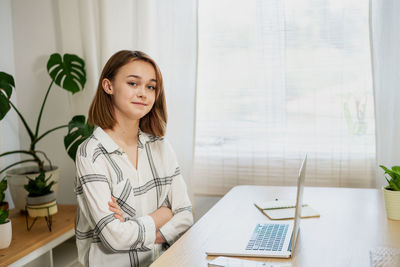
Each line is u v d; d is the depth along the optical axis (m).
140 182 1.68
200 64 2.83
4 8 3.07
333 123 2.65
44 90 3.11
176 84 2.81
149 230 1.56
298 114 2.70
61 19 2.94
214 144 2.85
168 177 1.78
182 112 2.82
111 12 2.85
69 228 2.41
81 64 2.89
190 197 2.84
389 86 2.52
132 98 1.62
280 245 1.41
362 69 2.60
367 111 2.61
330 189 2.24
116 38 2.86
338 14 2.60
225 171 2.85
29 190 2.43
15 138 3.12
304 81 2.67
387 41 2.50
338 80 2.63
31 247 2.11
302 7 2.64
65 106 3.09
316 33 2.63
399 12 2.47
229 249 1.40
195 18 2.74
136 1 2.81
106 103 1.67
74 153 2.63
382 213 1.80
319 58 2.64
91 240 1.64
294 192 2.19
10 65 3.12
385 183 2.55
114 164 1.62
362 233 1.55
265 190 2.26
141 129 1.79
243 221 1.72
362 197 2.07
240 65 2.76
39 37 3.10
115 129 1.68
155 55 2.82
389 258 1.14
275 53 2.70
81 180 1.55
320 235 1.54
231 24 2.76
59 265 2.53
